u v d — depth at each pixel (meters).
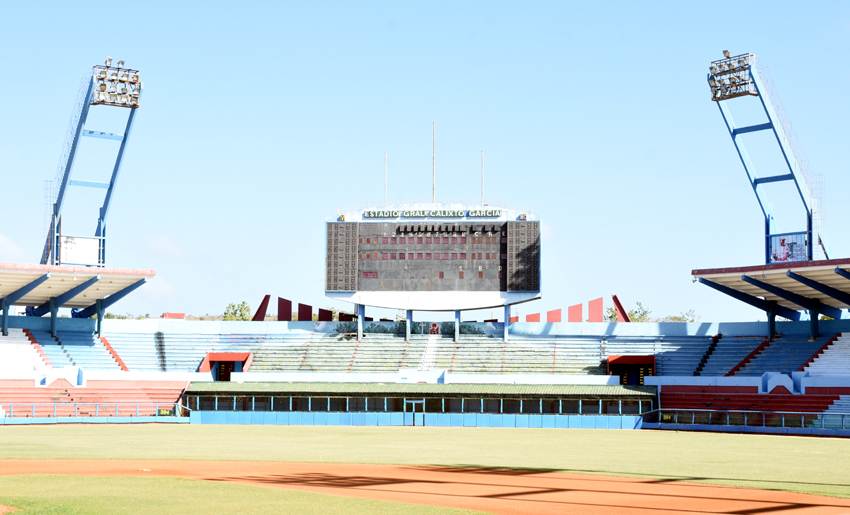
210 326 96.56
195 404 82.81
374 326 96.75
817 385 72.31
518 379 85.31
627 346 92.38
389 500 24.16
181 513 20.31
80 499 22.34
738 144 88.88
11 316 89.06
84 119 87.94
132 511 20.44
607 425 72.69
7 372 77.81
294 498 23.92
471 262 89.19
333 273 89.69
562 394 79.81
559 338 94.75
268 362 92.50
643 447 49.41
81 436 54.66
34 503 21.27
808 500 25.36
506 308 92.44
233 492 25.00
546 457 41.53
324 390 82.12
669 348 91.56
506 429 70.00
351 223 90.12
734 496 26.17
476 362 91.31
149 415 76.75
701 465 37.66
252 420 76.25
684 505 24.00
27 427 65.88
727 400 75.94
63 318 91.94
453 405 81.75
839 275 71.56
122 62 89.50
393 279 89.44
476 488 27.75
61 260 87.94
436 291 89.06
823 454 44.84
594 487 28.39
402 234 89.88
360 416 76.44
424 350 93.44
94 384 81.31
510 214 89.38
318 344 95.06
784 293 81.69
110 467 33.78
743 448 49.16
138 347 93.50
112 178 90.88
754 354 85.88
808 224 83.94
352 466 36.09
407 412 77.75
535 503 24.09
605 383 84.00
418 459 39.81
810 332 86.06
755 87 86.75
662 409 73.06
